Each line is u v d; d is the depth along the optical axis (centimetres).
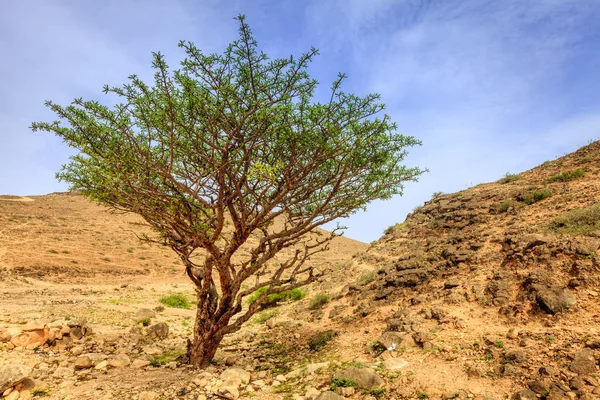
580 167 1855
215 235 918
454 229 1738
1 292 2223
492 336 810
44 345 1025
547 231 1190
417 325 969
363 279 1644
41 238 4375
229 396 734
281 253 5412
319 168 1007
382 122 905
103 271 3781
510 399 594
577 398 556
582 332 716
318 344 1145
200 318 1002
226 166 876
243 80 847
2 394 693
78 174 898
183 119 837
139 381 835
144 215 945
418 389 667
